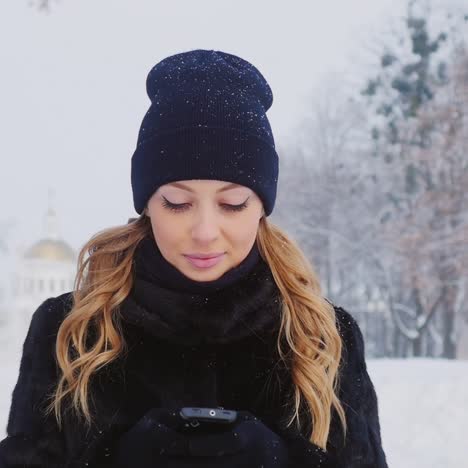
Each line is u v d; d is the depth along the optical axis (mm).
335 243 32594
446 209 26234
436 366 11086
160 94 1751
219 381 1747
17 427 1699
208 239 1574
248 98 1744
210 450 1493
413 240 26312
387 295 33938
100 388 1711
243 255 1658
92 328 1772
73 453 1665
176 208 1614
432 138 28891
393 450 6207
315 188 33344
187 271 1643
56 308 1873
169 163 1612
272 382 1755
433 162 27375
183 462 1498
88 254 1876
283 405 1745
